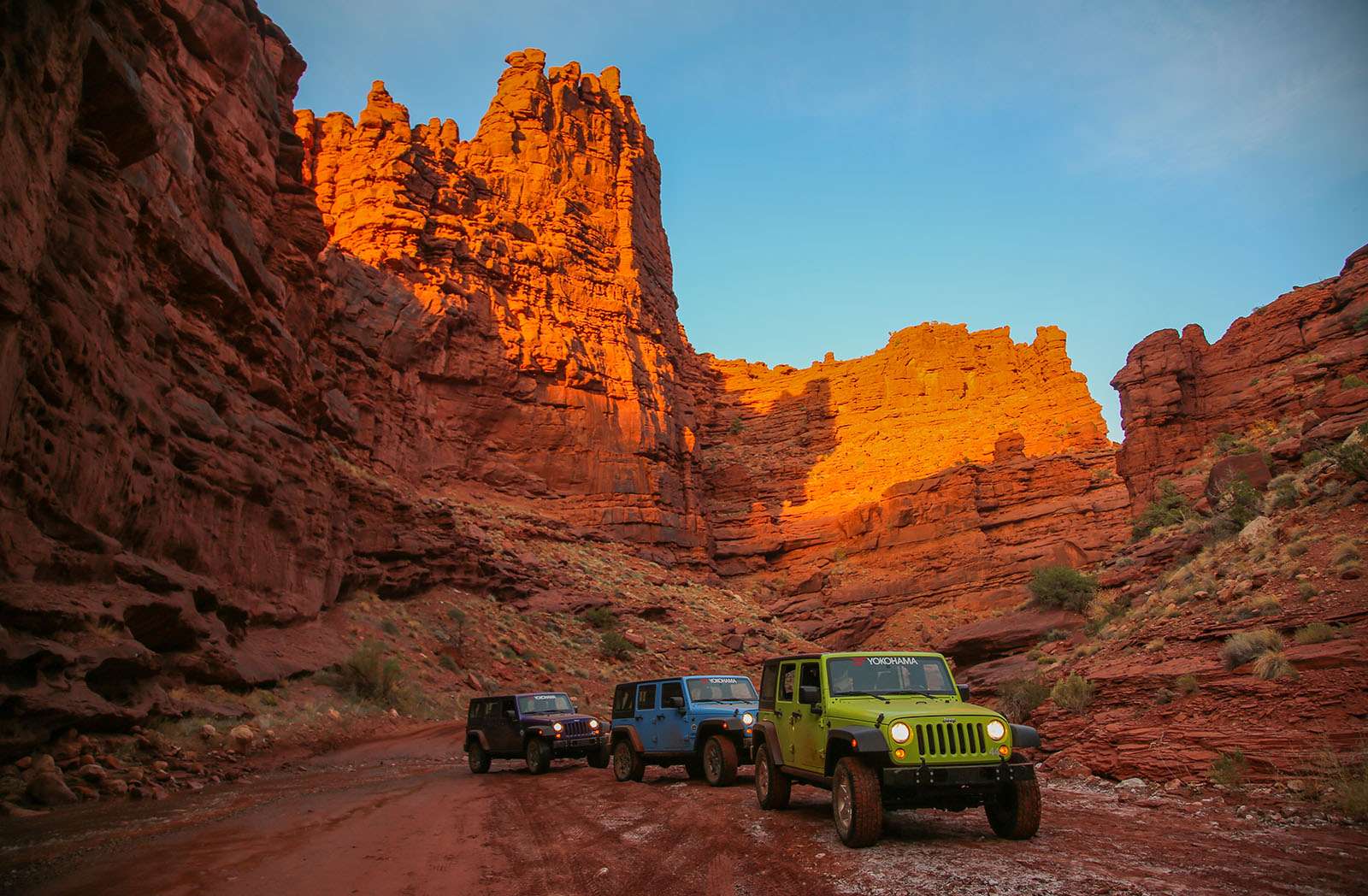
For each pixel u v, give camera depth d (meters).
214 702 19.23
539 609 45.88
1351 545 15.13
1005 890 5.84
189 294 22.52
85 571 15.16
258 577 24.80
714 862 7.25
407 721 25.59
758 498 86.81
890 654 9.27
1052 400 83.00
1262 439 47.56
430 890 6.75
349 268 56.69
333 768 17.69
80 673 13.84
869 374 97.81
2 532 13.09
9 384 12.17
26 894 6.78
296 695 23.11
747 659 51.59
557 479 64.50
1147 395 56.88
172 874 7.44
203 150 23.28
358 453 50.94
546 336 67.25
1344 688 10.12
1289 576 15.76
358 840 9.02
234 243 24.50
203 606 20.33
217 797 12.80
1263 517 21.25
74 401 15.09
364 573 35.66
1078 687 14.50
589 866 7.34
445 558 42.03
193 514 20.83
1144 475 55.75
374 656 26.59
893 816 9.39
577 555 57.97
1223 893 5.55
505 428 63.50
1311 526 18.12
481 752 17.06
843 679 8.94
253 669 21.75
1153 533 42.47
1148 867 6.39
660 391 75.31
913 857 7.04
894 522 72.62
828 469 87.62
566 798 12.20
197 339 22.47
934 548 69.31
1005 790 7.86
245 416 24.64
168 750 15.33
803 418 97.75
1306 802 8.38
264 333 26.39
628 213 80.75
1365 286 51.19
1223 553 21.66
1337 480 19.66
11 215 11.70
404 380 57.97
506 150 75.88
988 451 80.31
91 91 15.72
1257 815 8.18
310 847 8.63
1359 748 8.91
